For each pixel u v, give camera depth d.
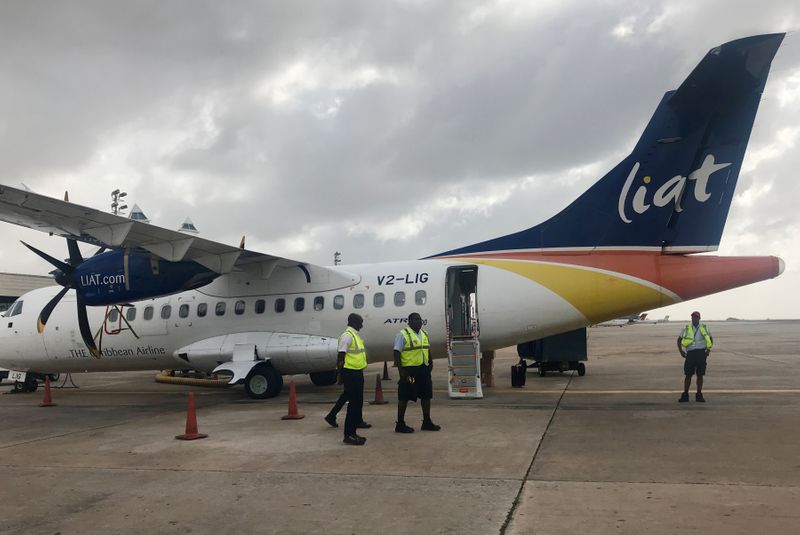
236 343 13.77
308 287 13.77
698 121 11.04
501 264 12.55
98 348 15.23
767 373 16.95
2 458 7.78
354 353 8.16
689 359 11.33
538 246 12.46
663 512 4.95
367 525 4.89
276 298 13.95
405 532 4.70
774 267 10.98
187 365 15.30
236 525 4.98
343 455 7.40
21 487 6.30
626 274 11.52
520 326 12.22
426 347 8.91
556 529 4.64
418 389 8.90
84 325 13.88
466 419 9.90
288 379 18.58
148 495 5.90
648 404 11.27
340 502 5.52
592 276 11.73
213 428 9.62
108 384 19.02
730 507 5.03
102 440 8.90
